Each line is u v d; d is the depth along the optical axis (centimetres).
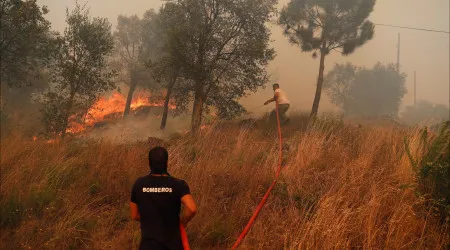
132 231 449
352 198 500
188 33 1351
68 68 1298
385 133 820
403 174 557
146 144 829
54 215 487
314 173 604
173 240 287
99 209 522
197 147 765
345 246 397
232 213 496
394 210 467
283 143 840
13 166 626
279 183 579
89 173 628
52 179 589
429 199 471
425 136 604
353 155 705
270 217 482
